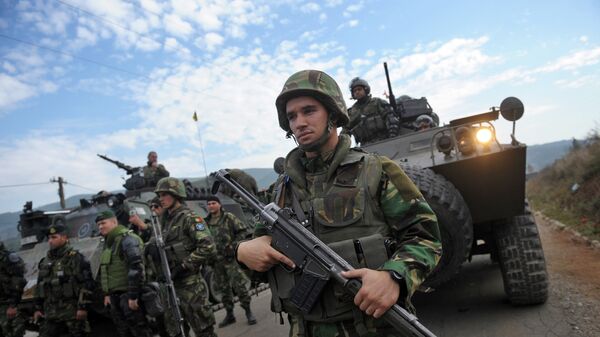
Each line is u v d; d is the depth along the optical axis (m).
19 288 6.23
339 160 1.81
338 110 1.85
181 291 4.59
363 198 1.72
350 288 1.55
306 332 1.77
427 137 5.75
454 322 4.67
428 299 5.77
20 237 8.23
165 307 4.49
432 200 3.84
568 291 5.28
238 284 6.35
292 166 1.92
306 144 1.83
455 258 4.17
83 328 5.36
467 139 4.09
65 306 5.27
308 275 1.67
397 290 1.51
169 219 4.92
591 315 4.31
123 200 7.77
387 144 5.95
